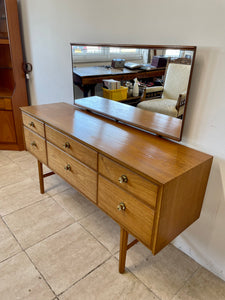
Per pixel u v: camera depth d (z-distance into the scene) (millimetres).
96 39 1806
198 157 1231
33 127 1902
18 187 2307
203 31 1178
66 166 1593
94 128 1566
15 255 1559
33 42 2584
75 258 1556
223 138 1238
